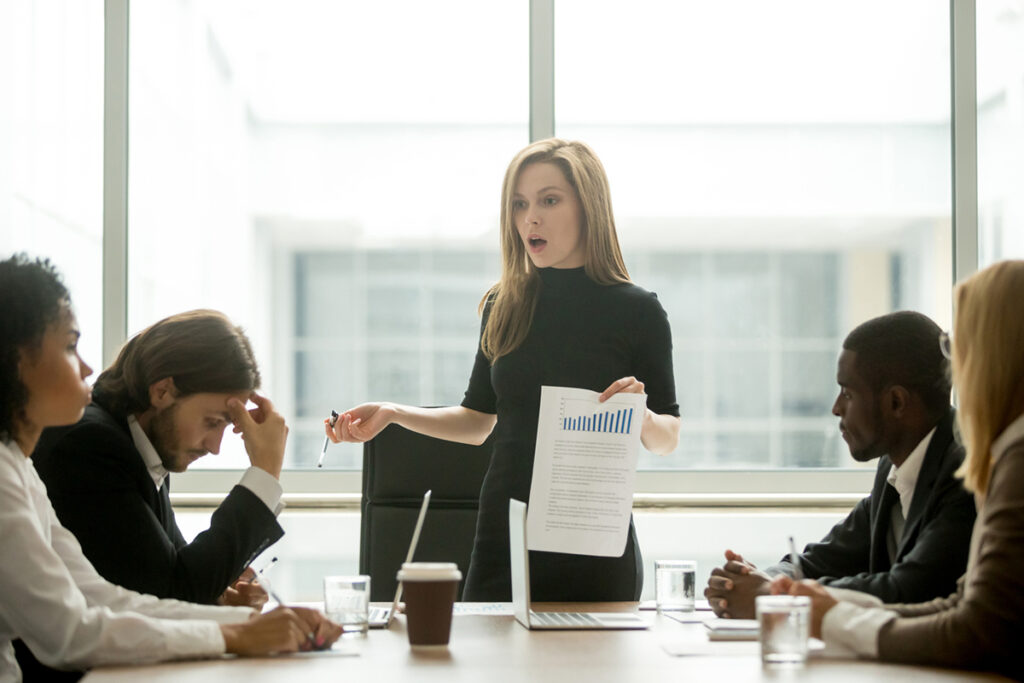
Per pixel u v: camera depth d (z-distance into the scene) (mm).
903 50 3643
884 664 1419
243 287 3582
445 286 3611
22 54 3451
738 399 3623
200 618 1643
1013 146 3598
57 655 1480
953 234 3619
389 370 3607
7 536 1505
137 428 1958
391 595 2625
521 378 2150
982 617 1366
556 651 1516
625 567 2074
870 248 3650
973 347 1494
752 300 3637
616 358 2141
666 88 3609
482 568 2119
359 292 3604
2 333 1576
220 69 3572
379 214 3609
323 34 3594
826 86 3648
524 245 2223
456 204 3605
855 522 2166
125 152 3477
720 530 3396
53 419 1632
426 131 3605
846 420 1938
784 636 1398
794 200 3646
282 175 3596
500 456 2156
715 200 3633
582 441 1916
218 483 3424
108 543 1796
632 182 3607
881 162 3645
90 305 3463
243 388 1943
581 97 3584
